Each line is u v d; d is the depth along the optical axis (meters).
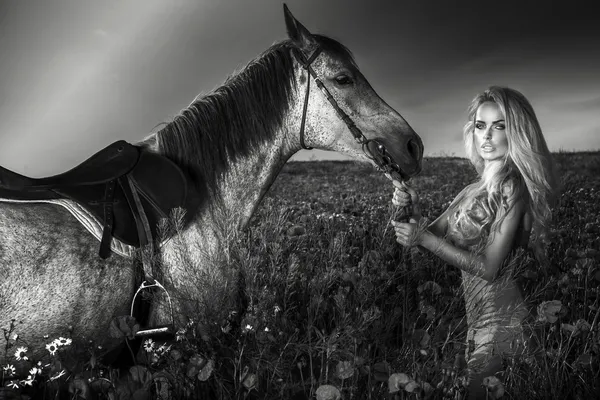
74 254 2.11
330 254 2.84
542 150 2.34
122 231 2.19
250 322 2.10
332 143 2.69
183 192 2.32
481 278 2.39
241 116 2.55
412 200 2.64
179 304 2.31
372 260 2.79
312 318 2.47
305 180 13.23
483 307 2.26
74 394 1.86
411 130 2.67
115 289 2.22
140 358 2.29
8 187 2.09
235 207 2.59
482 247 2.34
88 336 2.19
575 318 2.75
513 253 2.39
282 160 2.74
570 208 5.82
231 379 2.18
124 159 2.24
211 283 2.30
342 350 2.03
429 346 2.09
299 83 2.63
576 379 2.20
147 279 2.27
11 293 1.97
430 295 2.70
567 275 2.87
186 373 1.94
